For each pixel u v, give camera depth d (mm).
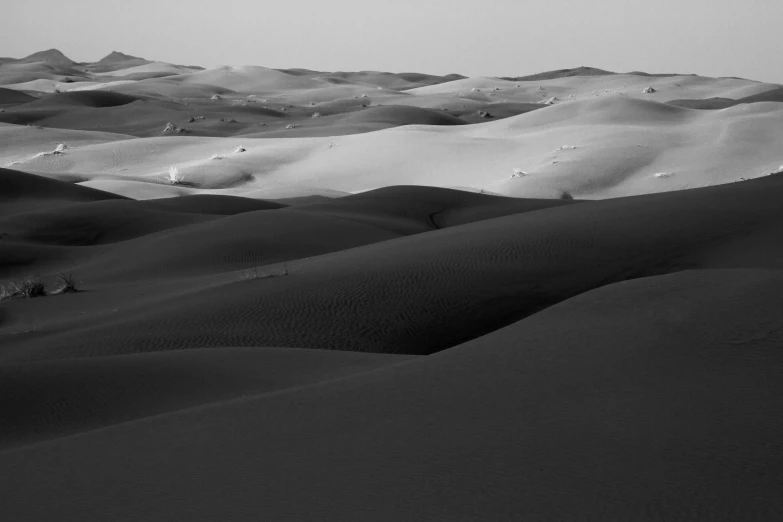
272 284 19891
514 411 6246
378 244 26172
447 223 40969
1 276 31406
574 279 20953
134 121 125750
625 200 30953
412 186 47188
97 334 17094
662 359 6973
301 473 5473
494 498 4695
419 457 5504
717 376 6418
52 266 32812
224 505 5035
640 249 23125
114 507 5215
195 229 34531
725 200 27766
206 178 70562
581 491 4664
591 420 5832
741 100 143375
